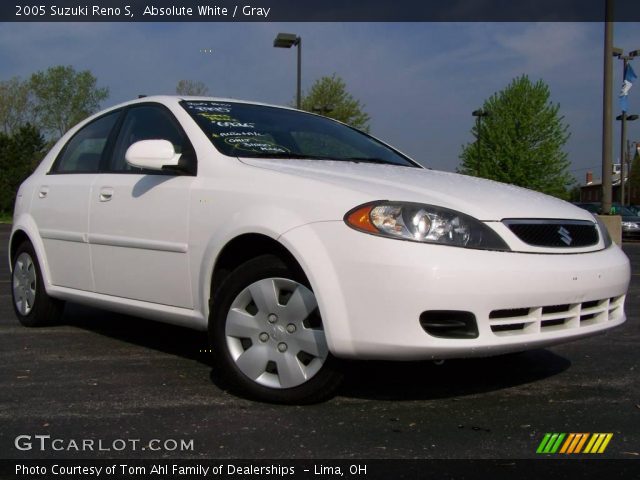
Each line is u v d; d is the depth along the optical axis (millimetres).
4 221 34406
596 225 3754
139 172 4301
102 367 4137
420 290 2996
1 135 39406
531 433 3082
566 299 3275
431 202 3209
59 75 50594
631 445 2955
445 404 3473
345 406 3408
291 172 3553
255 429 3082
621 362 4398
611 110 13242
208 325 3617
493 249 3145
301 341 3311
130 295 4246
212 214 3693
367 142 4910
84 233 4562
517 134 39125
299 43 20547
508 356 4461
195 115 4246
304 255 3207
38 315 5195
